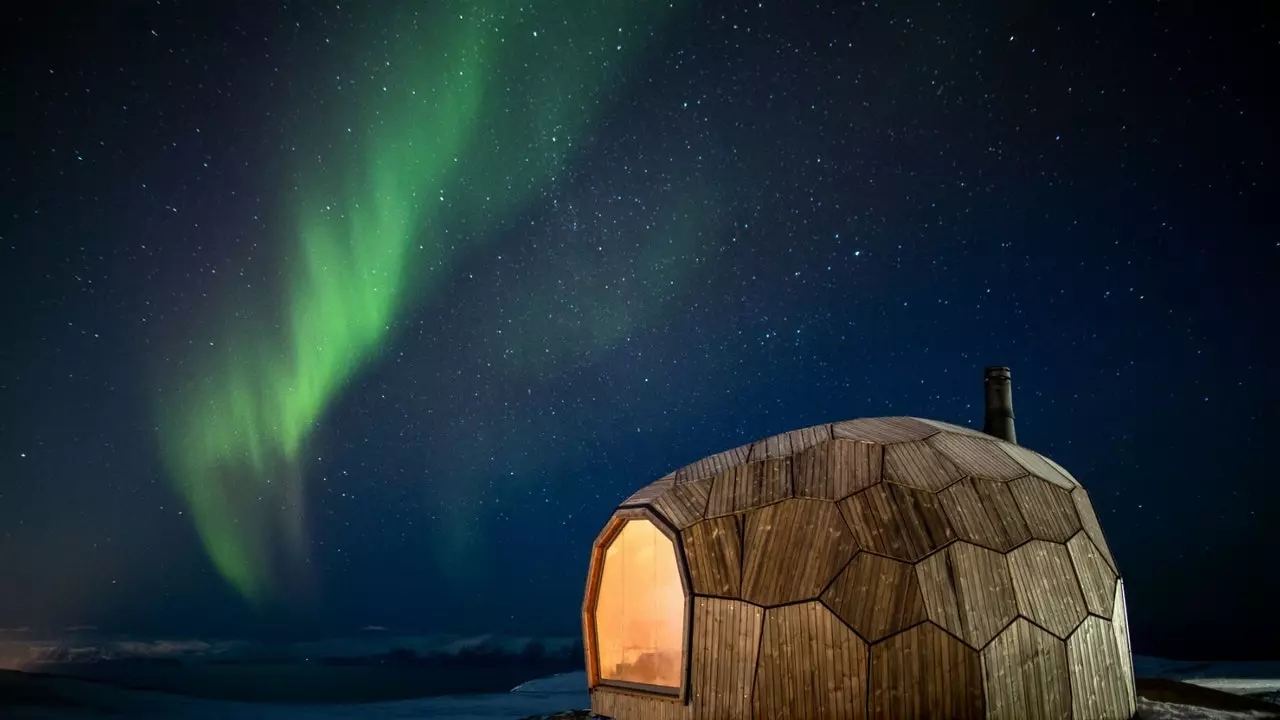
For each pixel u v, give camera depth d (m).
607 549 8.46
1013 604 6.90
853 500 7.20
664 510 7.80
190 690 17.80
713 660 7.06
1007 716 6.58
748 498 7.60
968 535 7.02
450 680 21.16
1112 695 7.43
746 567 7.17
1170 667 16.45
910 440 7.90
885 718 6.40
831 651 6.61
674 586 7.80
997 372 10.03
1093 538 8.10
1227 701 8.36
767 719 6.71
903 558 6.78
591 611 8.38
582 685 18.03
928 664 6.49
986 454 8.06
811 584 6.84
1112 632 7.64
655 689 7.61
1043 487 7.94
